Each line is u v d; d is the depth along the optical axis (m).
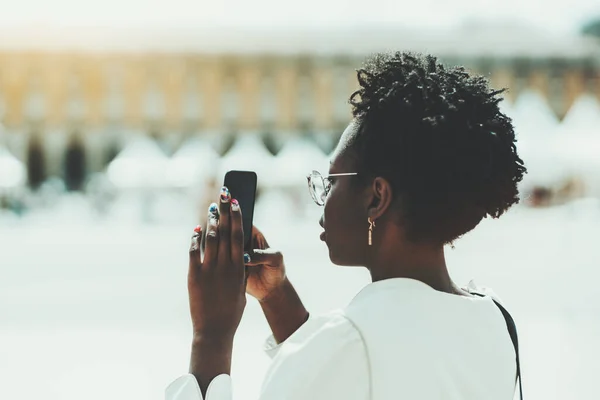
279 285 1.90
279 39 62.75
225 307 1.58
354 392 1.38
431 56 1.61
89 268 17.77
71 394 6.30
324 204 1.64
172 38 62.47
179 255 20.66
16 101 61.12
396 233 1.55
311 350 1.38
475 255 19.59
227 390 1.51
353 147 1.58
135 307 11.57
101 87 61.91
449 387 1.42
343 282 13.38
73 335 9.13
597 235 26.08
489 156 1.52
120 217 40.50
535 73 62.38
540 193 40.62
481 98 1.56
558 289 12.94
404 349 1.40
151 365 7.31
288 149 42.00
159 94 62.38
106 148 62.09
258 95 62.91
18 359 7.71
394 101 1.52
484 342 1.52
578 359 7.22
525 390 6.14
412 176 1.50
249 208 1.72
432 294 1.49
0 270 17.53
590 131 40.78
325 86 62.75
